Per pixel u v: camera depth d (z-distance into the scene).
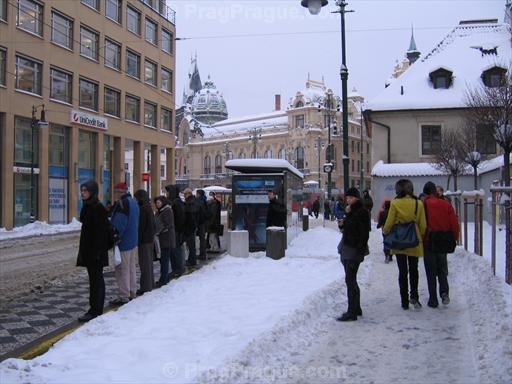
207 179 101.06
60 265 14.30
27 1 30.73
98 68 37.50
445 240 8.45
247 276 11.09
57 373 5.15
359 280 11.12
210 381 4.85
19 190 30.55
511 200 8.85
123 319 7.34
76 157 34.91
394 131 36.38
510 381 4.87
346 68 18.34
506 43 39.41
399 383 5.20
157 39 46.41
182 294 9.12
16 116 30.12
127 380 4.93
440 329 7.21
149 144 45.84
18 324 7.78
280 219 14.84
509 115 19.84
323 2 15.66
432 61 39.25
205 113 112.94
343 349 6.34
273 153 89.56
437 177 34.03
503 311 6.84
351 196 7.88
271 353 5.94
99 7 37.66
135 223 9.16
